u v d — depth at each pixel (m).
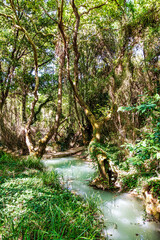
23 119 10.52
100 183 4.52
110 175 4.55
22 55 10.14
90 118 5.68
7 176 3.94
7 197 2.79
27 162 5.64
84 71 9.63
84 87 9.24
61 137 13.00
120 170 4.28
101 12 8.25
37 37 9.88
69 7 8.75
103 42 8.19
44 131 12.94
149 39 5.33
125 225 2.83
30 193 3.01
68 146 12.14
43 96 13.99
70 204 2.94
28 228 1.96
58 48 7.52
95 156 4.79
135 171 4.04
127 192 4.14
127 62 5.72
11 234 1.86
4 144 9.05
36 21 9.45
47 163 7.86
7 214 2.28
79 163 7.77
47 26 9.45
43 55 11.07
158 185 3.08
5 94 9.54
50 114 13.95
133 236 2.55
